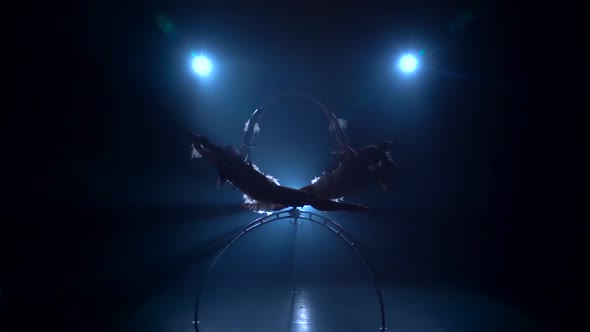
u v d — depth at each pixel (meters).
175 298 4.91
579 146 5.08
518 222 6.01
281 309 4.51
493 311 4.34
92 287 5.20
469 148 6.44
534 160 5.70
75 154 5.88
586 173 5.04
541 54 5.36
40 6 5.13
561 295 4.68
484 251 6.40
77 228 5.92
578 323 3.85
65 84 5.61
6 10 4.93
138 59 6.05
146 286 5.43
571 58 5.02
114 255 6.13
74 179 5.91
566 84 5.12
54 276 5.39
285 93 3.71
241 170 3.36
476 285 5.42
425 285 5.45
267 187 3.35
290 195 3.33
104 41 5.74
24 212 5.48
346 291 5.21
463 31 6.02
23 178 5.47
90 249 5.99
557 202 5.42
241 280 5.79
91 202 6.09
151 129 6.35
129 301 4.76
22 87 5.30
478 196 6.50
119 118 6.11
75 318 4.12
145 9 5.82
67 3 5.30
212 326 3.98
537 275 5.49
